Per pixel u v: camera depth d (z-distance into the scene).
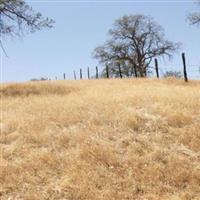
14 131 6.32
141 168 4.77
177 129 5.84
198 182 4.43
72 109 7.37
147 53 33.53
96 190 4.29
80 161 4.93
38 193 4.31
